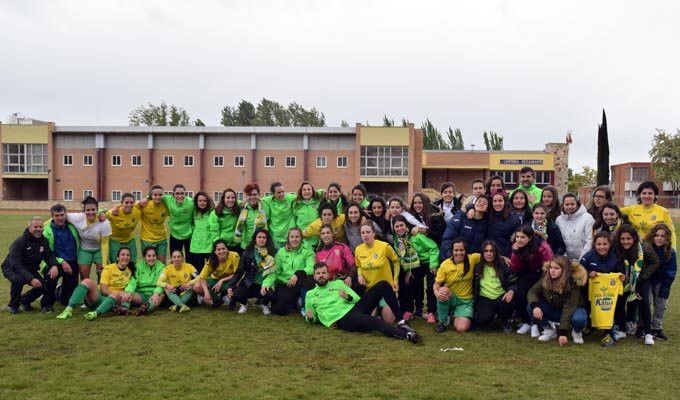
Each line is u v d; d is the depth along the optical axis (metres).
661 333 7.54
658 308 7.54
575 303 7.20
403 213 8.75
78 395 5.11
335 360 6.31
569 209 8.02
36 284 8.55
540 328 7.70
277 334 7.51
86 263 9.30
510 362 6.32
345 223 9.00
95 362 6.12
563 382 5.61
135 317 8.49
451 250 8.18
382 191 58.69
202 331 7.63
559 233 8.09
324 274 8.08
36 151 54.97
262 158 55.12
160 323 8.10
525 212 8.33
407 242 8.57
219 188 55.16
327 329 7.84
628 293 7.41
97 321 8.19
